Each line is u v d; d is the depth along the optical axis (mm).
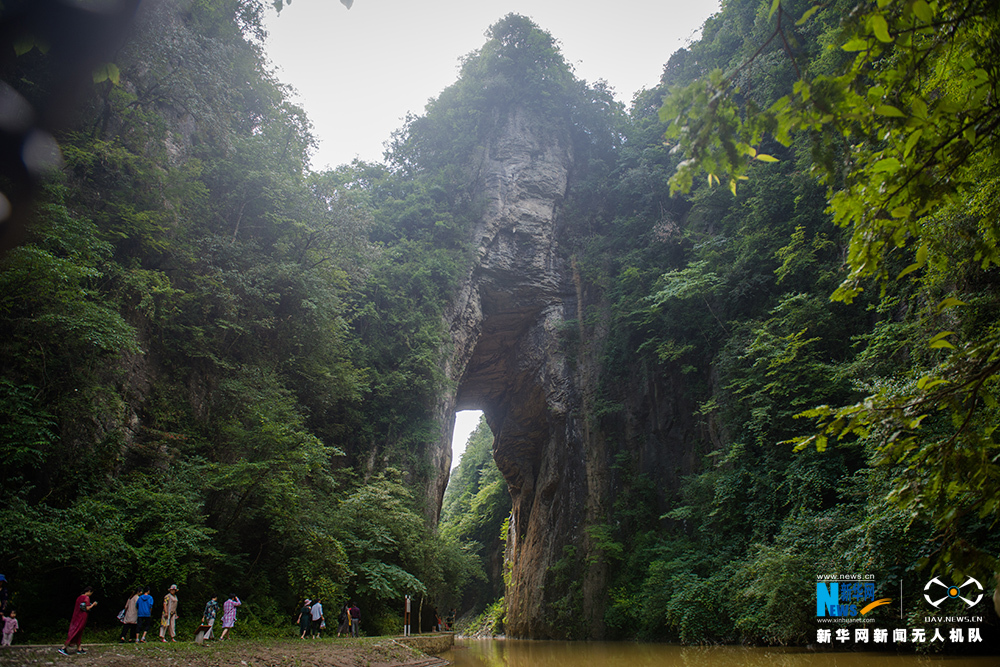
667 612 21281
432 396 28750
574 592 30734
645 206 36156
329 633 18219
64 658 8648
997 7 3150
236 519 15805
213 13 20531
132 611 11352
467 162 39438
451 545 27062
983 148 3541
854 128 3395
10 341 12156
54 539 10539
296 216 21266
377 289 29312
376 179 37594
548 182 39500
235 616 13344
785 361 19547
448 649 21375
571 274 38812
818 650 14938
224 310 18641
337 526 18172
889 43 3271
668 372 30625
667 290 26719
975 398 3627
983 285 12461
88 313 12156
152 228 15961
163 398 16266
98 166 15586
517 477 42344
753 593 16375
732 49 30625
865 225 3717
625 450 32094
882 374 15906
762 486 20562
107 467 13484
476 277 36250
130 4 2301
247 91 23703
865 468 16188
